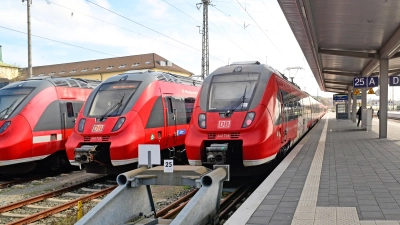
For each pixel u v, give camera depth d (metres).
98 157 11.20
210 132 9.98
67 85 14.59
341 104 50.16
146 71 13.52
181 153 14.70
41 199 9.73
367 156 12.62
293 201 6.88
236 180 11.38
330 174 9.45
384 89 18.50
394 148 14.71
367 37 15.52
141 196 6.16
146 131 11.82
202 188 5.59
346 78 34.91
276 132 10.68
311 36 14.29
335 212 6.02
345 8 11.51
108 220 5.22
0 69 50.38
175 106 13.95
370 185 8.04
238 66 11.48
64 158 14.21
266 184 8.37
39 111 12.86
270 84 10.84
